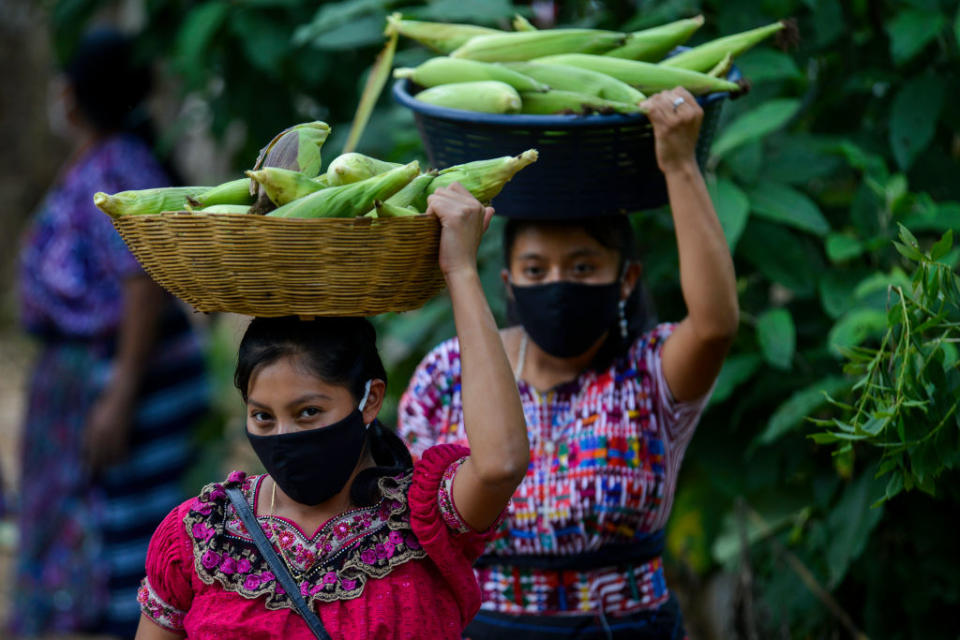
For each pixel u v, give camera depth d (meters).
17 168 18.86
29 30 18.66
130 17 14.92
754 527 6.34
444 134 4.67
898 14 6.18
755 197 5.65
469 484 3.43
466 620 3.67
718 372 4.57
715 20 6.30
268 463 3.47
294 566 3.52
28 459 8.27
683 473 6.70
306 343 3.40
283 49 7.47
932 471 3.95
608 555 4.62
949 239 3.83
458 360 4.88
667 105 4.27
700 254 4.32
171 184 8.46
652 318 5.07
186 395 8.38
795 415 5.23
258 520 3.61
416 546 3.53
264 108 8.06
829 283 5.67
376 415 3.67
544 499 4.61
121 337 7.96
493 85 4.52
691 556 6.80
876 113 6.39
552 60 4.80
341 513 3.58
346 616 3.47
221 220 3.17
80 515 8.16
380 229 3.23
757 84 5.98
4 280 18.75
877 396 4.12
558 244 4.60
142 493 8.21
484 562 4.73
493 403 3.37
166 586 3.59
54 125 18.73
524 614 4.67
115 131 8.15
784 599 6.16
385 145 7.05
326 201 3.25
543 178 4.49
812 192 6.53
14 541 11.19
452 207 3.38
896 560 5.95
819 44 6.05
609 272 4.64
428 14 6.13
